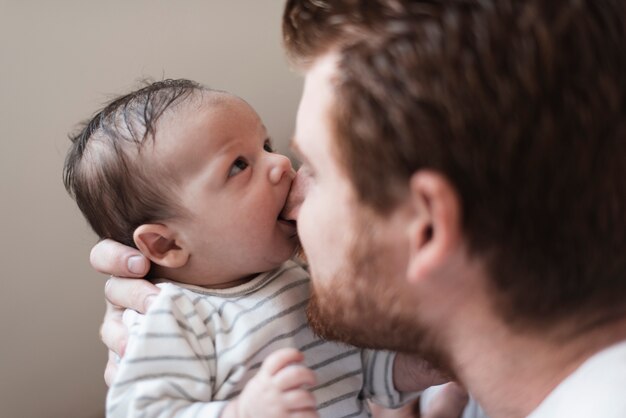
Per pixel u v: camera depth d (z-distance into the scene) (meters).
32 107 1.34
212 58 1.50
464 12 0.52
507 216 0.55
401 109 0.54
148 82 1.38
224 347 0.84
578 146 0.52
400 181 0.56
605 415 0.51
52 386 1.47
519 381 0.62
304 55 0.62
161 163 0.87
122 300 0.90
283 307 0.88
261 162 0.89
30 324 1.42
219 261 0.89
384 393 0.94
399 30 0.54
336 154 0.59
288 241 0.90
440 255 0.56
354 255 0.63
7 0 1.29
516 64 0.51
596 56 0.51
